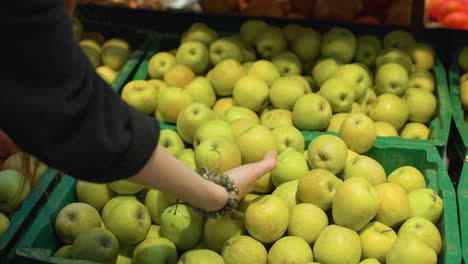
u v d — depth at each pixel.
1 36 0.65
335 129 2.04
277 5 3.10
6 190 1.58
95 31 2.98
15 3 0.63
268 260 1.46
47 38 0.67
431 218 1.56
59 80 0.70
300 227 1.49
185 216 1.51
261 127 1.73
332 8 2.90
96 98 0.77
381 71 2.28
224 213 1.18
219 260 1.39
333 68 2.28
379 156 1.88
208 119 1.92
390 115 2.10
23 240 1.43
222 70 2.24
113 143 0.79
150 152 0.87
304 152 1.88
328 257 1.39
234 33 2.89
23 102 0.68
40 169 1.69
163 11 2.91
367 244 1.45
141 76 2.42
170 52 2.69
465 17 3.27
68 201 1.68
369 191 1.46
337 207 1.46
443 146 1.88
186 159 1.82
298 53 2.50
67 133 0.74
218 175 1.15
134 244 1.59
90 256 1.40
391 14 2.98
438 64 2.49
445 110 2.10
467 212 1.55
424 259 1.29
